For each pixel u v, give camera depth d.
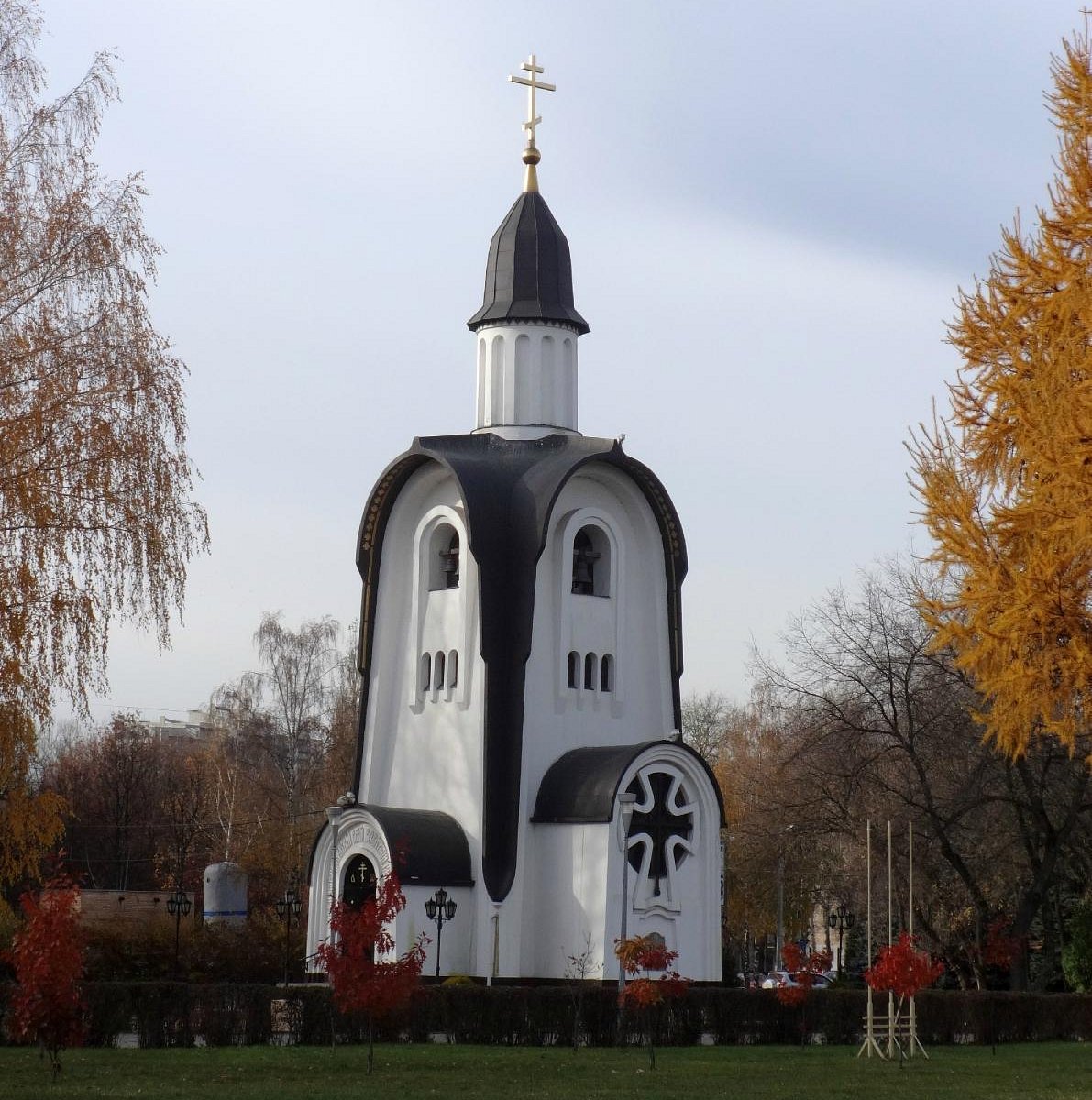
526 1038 33.88
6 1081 23.84
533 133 49.88
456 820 44.78
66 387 26.23
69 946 24.12
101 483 26.12
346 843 45.03
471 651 45.28
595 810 42.59
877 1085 25.66
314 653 77.31
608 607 46.78
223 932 47.94
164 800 90.75
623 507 47.66
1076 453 19.34
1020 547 20.77
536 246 48.84
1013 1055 33.50
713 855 44.16
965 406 21.84
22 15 27.78
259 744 74.75
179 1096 21.70
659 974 41.72
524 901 43.59
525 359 48.12
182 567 27.14
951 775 47.84
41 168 27.39
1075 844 47.84
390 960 42.25
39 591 25.67
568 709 45.62
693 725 89.56
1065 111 21.47
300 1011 32.44
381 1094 22.53
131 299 27.34
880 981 31.03
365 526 47.97
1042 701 20.39
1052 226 21.36
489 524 44.81
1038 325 21.16
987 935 46.44
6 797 27.20
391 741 47.22
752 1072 27.88
